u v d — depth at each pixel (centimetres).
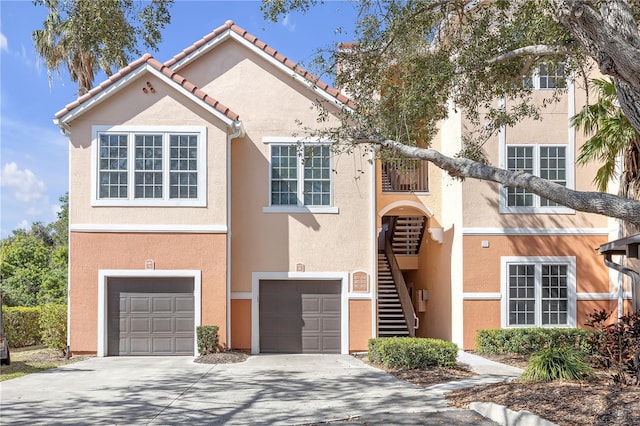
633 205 751
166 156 1678
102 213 1659
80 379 1286
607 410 822
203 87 1809
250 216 1769
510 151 1783
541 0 1059
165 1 1091
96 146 1669
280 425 884
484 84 1291
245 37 1797
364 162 1797
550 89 1788
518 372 1304
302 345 1761
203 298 1664
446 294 1908
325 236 1777
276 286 1778
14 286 2870
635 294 1326
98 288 1652
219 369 1422
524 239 1772
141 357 1642
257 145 1786
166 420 916
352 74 1266
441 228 1972
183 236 1669
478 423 881
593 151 1529
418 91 1202
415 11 1187
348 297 1764
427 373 1303
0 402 1052
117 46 1073
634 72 677
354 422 895
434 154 983
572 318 1755
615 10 720
